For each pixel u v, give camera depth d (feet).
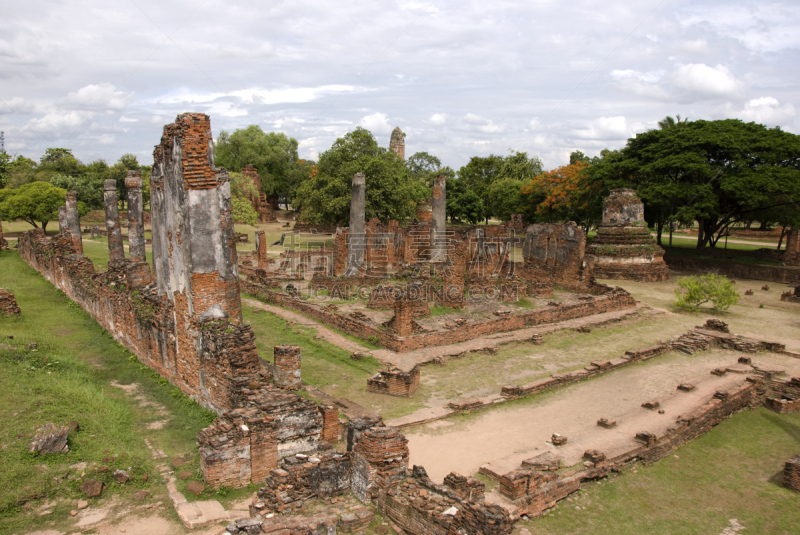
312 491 35.40
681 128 161.58
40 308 81.71
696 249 177.58
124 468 36.73
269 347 74.02
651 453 48.34
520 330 88.48
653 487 43.83
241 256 160.35
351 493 36.86
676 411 56.59
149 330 59.31
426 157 349.20
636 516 39.45
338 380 64.28
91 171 255.50
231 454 37.04
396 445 36.78
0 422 39.09
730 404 59.93
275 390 43.83
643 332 92.68
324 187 179.11
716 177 151.33
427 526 31.48
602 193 177.58
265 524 30.63
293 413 40.42
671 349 82.53
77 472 35.53
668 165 150.92
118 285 68.39
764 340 83.97
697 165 146.20
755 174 143.54
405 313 75.87
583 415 56.65
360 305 97.50
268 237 213.46
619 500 41.45
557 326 91.81
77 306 83.92
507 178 274.36
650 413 56.39
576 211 207.21
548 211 224.94
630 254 147.84
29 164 283.59
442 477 42.68
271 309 96.12
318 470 35.63
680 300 111.14
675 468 47.44
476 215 267.18
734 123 158.61
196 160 49.29
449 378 66.90
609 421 53.21
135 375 58.34
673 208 158.61
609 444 48.65
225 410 45.39
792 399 62.80
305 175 308.19
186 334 51.49
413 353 73.77
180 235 50.80
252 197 249.75
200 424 46.29
